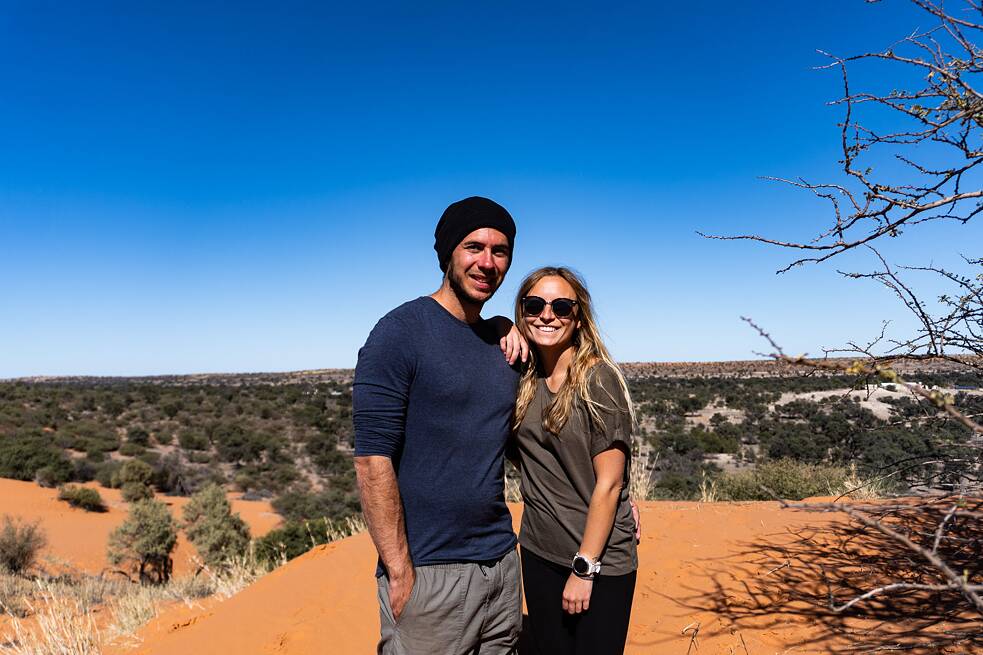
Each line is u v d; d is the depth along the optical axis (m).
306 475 38.34
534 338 2.39
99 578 17.77
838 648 2.82
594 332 2.37
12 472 31.98
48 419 46.78
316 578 4.95
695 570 4.12
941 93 2.04
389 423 2.07
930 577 3.19
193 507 21.86
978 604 1.42
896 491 5.35
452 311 2.26
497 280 2.22
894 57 2.08
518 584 2.36
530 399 2.43
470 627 2.16
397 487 2.09
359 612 4.27
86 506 28.00
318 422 51.19
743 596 3.62
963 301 2.33
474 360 2.22
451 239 2.18
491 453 2.22
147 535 19.47
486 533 2.22
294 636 4.08
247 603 4.77
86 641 5.59
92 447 39.75
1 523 23.12
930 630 2.81
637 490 7.48
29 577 16.33
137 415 54.41
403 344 2.10
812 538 4.40
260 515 28.41
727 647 3.05
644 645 3.25
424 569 2.13
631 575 2.32
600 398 2.25
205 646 4.24
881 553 3.87
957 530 3.04
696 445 24.66
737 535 4.74
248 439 43.41
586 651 2.28
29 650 5.68
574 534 2.33
